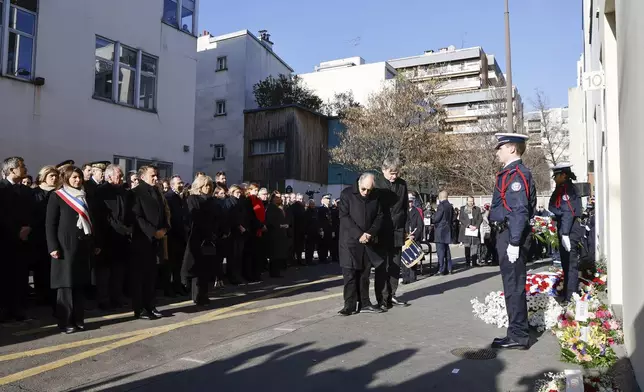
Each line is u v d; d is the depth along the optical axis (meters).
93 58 15.62
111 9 16.17
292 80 36.06
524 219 5.07
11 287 6.61
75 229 6.05
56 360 5.09
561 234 7.48
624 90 4.68
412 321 6.53
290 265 13.84
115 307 7.59
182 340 5.88
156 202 6.92
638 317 3.84
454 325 6.29
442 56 83.00
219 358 5.02
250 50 34.22
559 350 5.10
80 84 15.20
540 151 36.88
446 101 75.50
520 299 5.20
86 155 15.34
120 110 16.45
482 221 14.21
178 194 8.86
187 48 19.12
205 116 34.75
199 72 35.28
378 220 7.06
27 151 13.81
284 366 4.73
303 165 31.92
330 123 34.41
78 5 15.16
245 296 8.84
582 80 7.17
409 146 29.53
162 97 18.03
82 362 5.04
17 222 6.56
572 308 5.78
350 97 38.34
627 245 4.59
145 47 17.38
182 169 18.78
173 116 18.44
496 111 36.38
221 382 4.34
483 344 5.38
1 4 13.34
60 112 14.62
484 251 14.70
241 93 33.50
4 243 6.53
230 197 10.14
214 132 34.28
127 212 6.90
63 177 6.33
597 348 4.57
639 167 3.75
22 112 13.70
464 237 14.13
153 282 6.93
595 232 12.80
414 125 29.89
